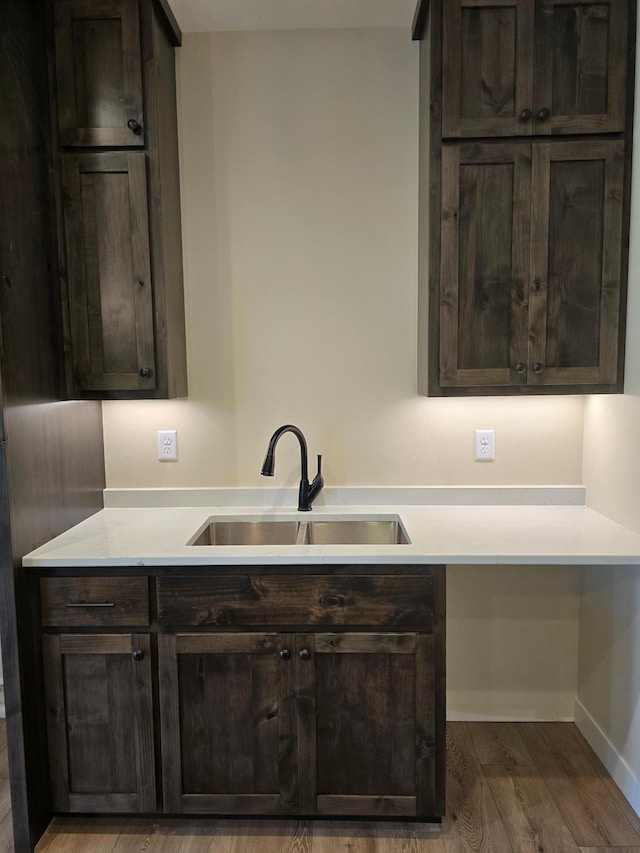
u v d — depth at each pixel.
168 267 1.94
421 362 2.07
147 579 1.65
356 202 2.13
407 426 2.19
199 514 2.11
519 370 1.85
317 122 2.11
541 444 2.18
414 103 2.09
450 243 1.83
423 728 1.66
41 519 1.74
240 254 2.15
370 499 2.20
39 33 1.78
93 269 1.87
